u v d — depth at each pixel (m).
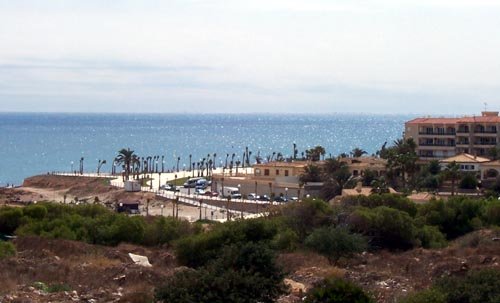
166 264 63.66
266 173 187.12
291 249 71.94
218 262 42.56
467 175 149.88
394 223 84.12
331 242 68.50
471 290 39.03
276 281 41.56
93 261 60.38
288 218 86.88
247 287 38.91
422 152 180.62
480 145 177.12
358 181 161.50
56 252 67.12
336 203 103.94
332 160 174.50
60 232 81.44
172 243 79.81
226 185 187.38
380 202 101.62
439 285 41.50
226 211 152.62
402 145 172.88
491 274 40.34
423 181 150.25
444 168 154.50
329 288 38.03
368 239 81.88
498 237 84.62
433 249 80.62
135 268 54.16
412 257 70.19
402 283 51.97
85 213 95.31
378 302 43.16
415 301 38.66
